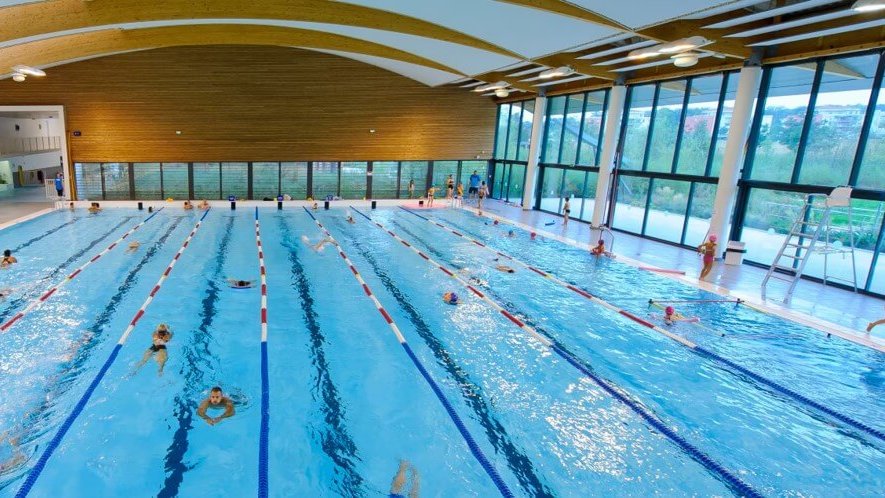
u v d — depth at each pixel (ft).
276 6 34.58
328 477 13.39
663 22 26.25
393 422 15.93
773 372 19.57
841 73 29.45
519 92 64.44
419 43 44.32
